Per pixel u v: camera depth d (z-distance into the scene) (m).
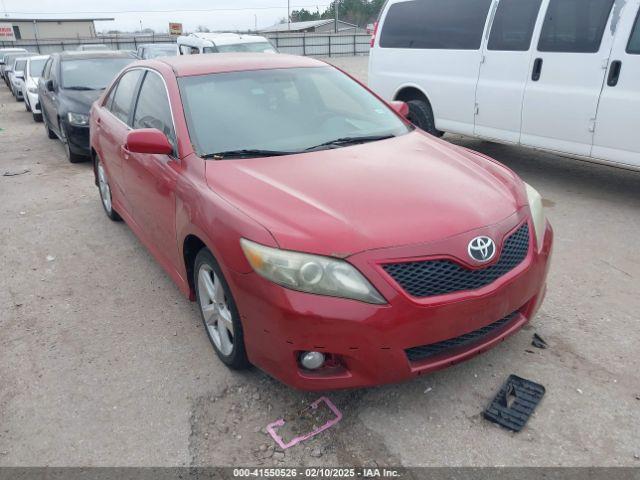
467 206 2.74
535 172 6.86
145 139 3.28
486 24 6.50
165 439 2.65
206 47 12.34
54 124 9.47
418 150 3.49
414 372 2.54
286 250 2.46
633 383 2.90
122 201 4.82
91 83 9.10
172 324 3.67
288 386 2.76
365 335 2.41
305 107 3.82
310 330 2.42
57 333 3.62
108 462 2.53
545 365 3.07
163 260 3.89
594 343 3.26
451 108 7.13
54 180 7.55
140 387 3.04
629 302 3.71
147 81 4.21
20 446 2.65
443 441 2.56
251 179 2.98
